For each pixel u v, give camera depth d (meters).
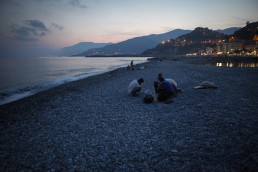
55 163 6.08
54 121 10.48
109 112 11.48
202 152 6.14
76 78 38.03
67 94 19.00
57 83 31.16
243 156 5.73
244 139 6.77
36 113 12.50
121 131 8.35
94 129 8.80
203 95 14.30
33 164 6.11
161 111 10.91
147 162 5.82
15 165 6.11
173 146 6.68
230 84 19.34
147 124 9.01
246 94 14.34
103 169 5.60
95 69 71.00
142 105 12.55
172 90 12.91
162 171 5.33
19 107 14.74
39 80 36.94
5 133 9.12
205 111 10.41
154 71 39.75
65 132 8.67
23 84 31.27
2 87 28.02
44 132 8.89
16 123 10.67
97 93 18.38
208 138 7.09
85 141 7.55
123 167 5.64
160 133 7.87
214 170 5.17
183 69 43.34
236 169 5.16
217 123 8.51
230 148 6.24
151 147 6.71
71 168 5.75
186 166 5.46
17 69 73.56
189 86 18.73
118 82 26.05
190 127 8.30
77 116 11.11
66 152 6.75
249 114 9.48
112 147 6.90
